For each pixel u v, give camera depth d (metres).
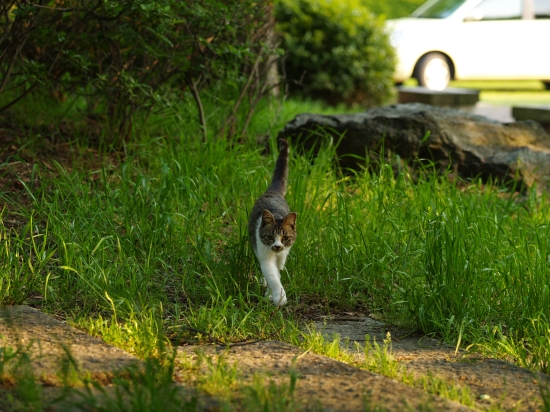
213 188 8.49
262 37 11.76
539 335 5.88
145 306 6.05
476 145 10.88
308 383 4.59
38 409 3.79
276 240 6.94
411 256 7.30
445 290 6.33
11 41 8.95
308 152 10.35
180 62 10.46
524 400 4.63
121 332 5.46
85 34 9.63
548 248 7.36
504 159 10.60
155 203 7.72
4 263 6.66
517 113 15.84
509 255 6.94
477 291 6.50
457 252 6.45
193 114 11.36
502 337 5.81
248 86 11.75
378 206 8.27
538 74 24.56
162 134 10.70
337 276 7.02
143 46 9.85
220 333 5.73
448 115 11.02
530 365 5.40
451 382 4.95
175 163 9.04
